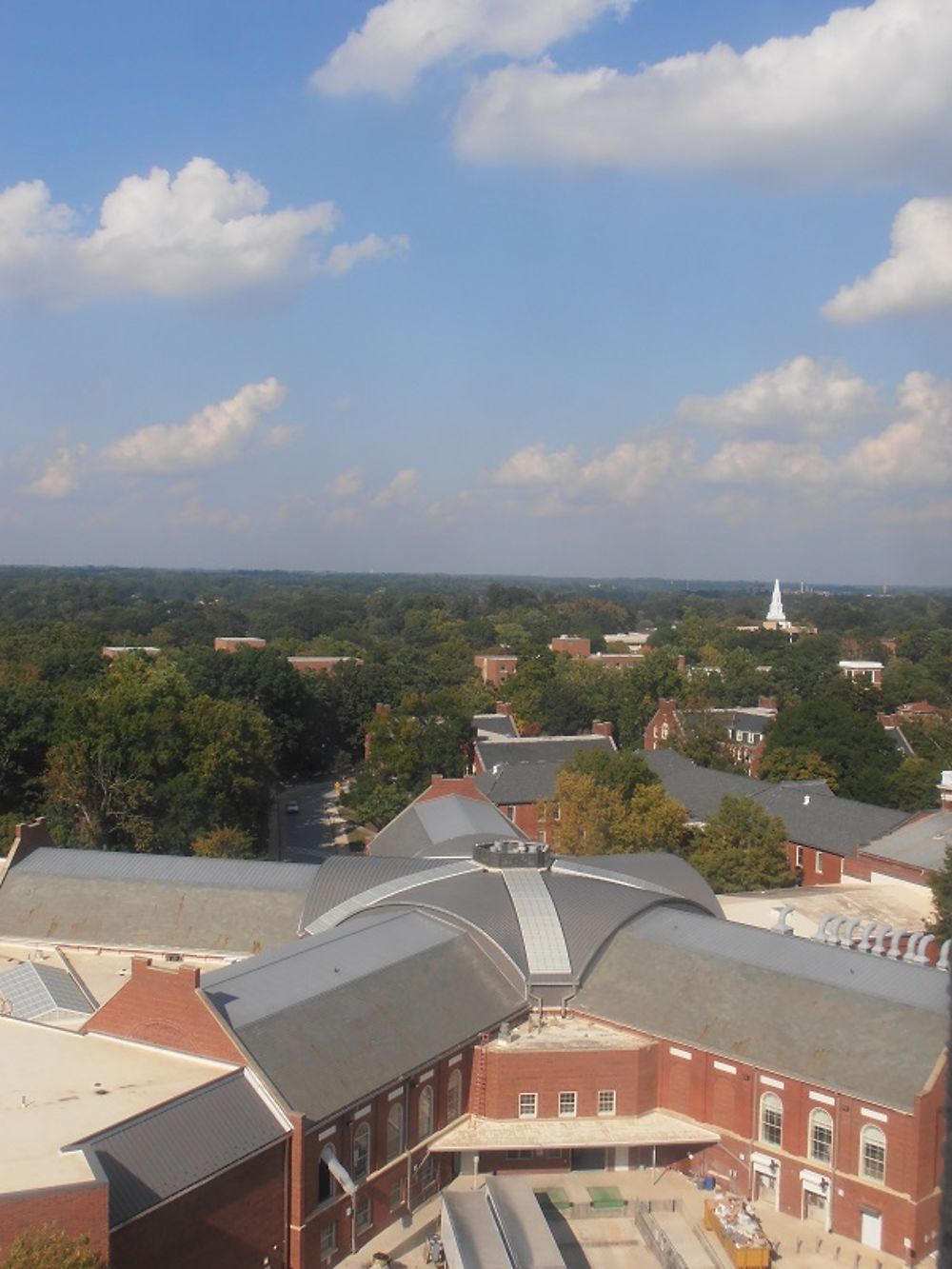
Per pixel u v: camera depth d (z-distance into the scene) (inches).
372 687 7608.3
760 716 6747.1
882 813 4311.0
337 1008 2234.3
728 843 3944.4
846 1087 2129.7
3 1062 2091.5
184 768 4170.8
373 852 3971.5
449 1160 2317.9
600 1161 2372.0
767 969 2439.7
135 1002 2186.3
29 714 4399.6
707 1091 2329.0
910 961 2716.5
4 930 2955.2
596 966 2586.1
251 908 2967.5
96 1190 1582.2
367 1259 2044.8
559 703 7406.5
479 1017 2402.8
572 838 3932.1
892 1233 2070.6
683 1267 2010.3
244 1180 1862.7
